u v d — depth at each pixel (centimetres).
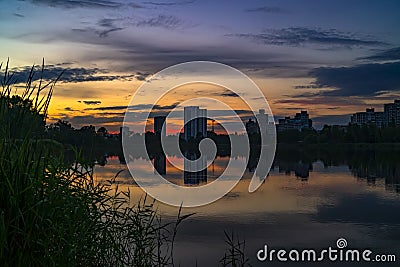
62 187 218
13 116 220
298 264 472
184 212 600
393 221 668
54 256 207
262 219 648
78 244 226
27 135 212
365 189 1070
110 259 269
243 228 587
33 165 219
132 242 296
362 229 619
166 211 586
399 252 512
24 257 196
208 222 584
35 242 201
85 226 235
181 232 514
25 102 225
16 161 206
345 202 864
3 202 201
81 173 243
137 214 308
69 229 219
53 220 211
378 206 816
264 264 464
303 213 719
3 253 193
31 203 206
